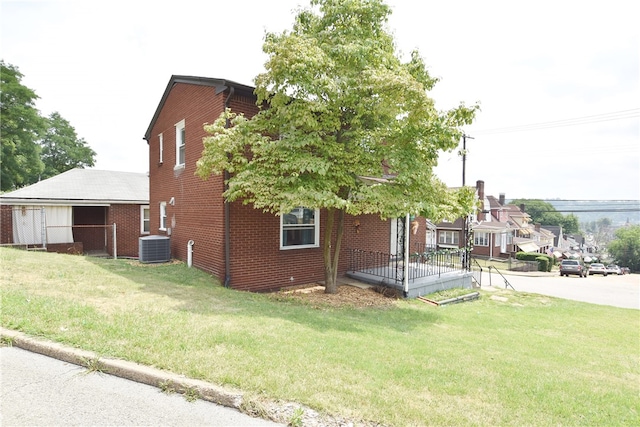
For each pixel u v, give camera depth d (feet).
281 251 31.14
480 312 29.76
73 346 11.57
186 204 35.81
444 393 10.68
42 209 47.14
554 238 216.33
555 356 18.17
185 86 35.96
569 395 11.96
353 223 37.73
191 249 33.45
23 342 11.96
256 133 24.93
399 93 22.12
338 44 23.22
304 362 11.73
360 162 25.44
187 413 8.68
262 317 17.80
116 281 23.34
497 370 13.78
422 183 25.16
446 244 121.60
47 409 8.60
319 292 30.17
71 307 15.44
